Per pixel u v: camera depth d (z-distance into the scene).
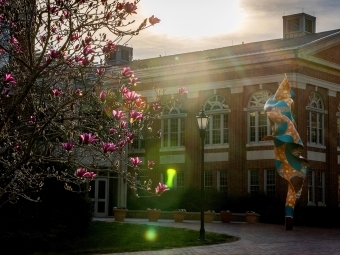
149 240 24.94
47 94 12.47
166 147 49.31
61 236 23.95
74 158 11.55
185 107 48.09
